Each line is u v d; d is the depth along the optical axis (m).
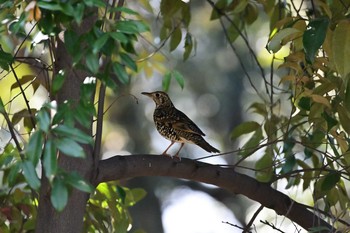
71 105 7.50
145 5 13.84
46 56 13.92
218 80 26.72
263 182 11.01
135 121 25.92
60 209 6.71
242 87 26.88
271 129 11.69
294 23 9.54
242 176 10.63
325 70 9.97
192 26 25.45
